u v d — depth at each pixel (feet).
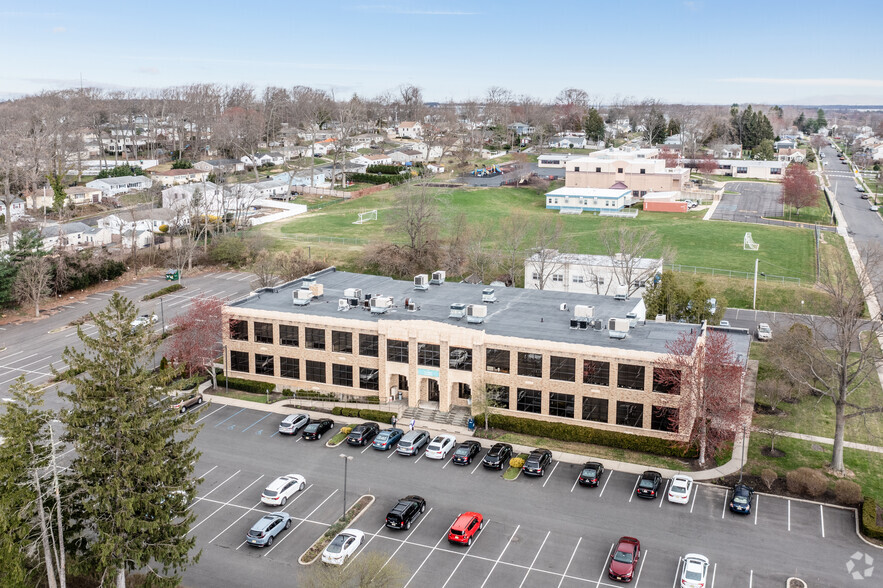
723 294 397.80
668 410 231.71
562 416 246.68
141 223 505.25
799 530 187.52
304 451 233.35
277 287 319.47
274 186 644.69
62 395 168.96
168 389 169.78
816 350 260.21
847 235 532.73
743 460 219.82
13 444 147.84
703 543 181.78
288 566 173.58
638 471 219.41
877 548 179.73
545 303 293.23
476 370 253.03
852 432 245.24
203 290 405.59
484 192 653.30
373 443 234.17
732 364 227.61
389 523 187.52
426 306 287.69
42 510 146.82
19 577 143.64
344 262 452.76
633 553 170.40
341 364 272.51
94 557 155.53
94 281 415.23
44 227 488.85
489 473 219.00
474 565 173.27
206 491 207.62
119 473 153.99
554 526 189.88
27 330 345.72
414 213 454.40
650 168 648.38
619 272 364.17
